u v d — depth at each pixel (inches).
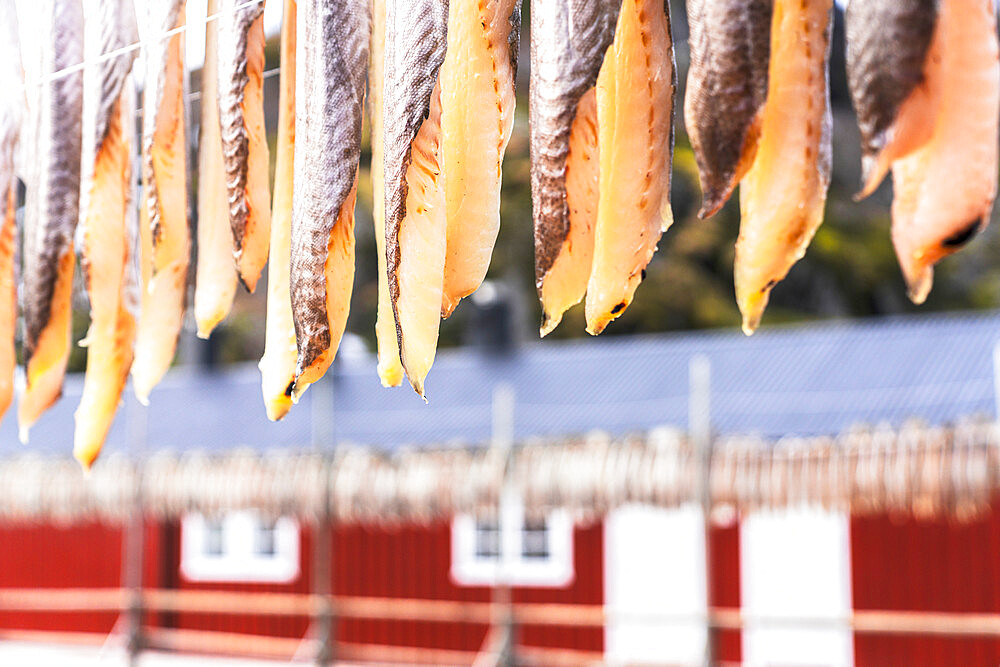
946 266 1192.2
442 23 64.1
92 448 88.8
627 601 597.3
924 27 52.2
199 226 86.8
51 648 766.5
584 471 498.0
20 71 95.1
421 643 657.6
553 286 65.0
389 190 65.4
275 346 77.5
